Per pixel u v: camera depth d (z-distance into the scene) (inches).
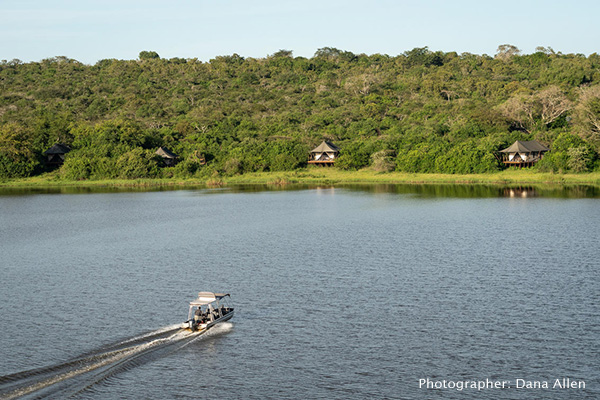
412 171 6333.7
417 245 2615.7
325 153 7012.8
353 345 1437.0
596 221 3127.5
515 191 4847.4
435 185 5629.9
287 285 1972.2
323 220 3484.3
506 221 3240.7
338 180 6328.7
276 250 2576.3
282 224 3363.7
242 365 1332.4
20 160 6776.6
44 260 2475.4
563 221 3169.3
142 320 1626.5
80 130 7440.9
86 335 1509.6
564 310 1654.8
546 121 7278.5
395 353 1387.8
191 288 1958.7
